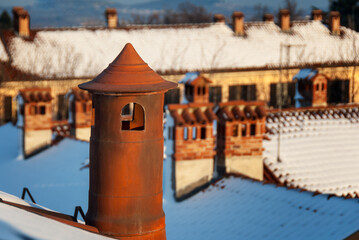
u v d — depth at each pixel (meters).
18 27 50.97
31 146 20.33
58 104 47.62
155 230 7.39
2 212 6.15
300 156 18.28
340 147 19.22
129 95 7.18
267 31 58.56
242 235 11.94
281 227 11.61
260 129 16.08
